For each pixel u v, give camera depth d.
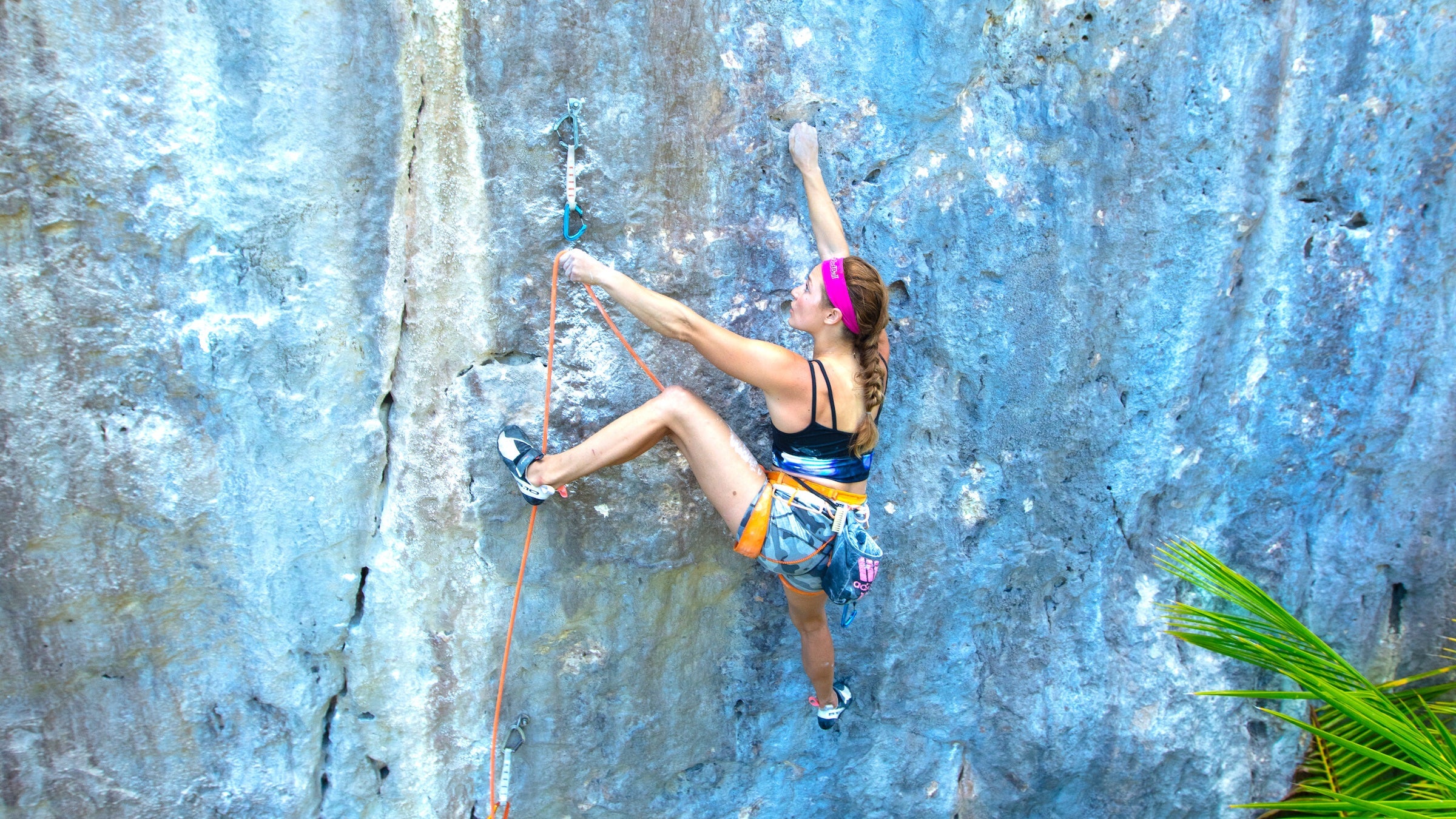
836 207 2.78
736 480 2.48
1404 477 3.47
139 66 2.12
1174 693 3.46
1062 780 3.53
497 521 2.74
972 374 3.00
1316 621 3.59
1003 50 2.75
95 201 2.17
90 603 2.45
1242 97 2.88
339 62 2.26
